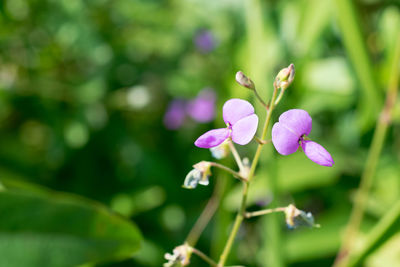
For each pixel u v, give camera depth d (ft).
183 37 1.09
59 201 0.51
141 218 0.87
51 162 0.93
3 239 0.50
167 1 1.08
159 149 1.01
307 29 0.77
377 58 0.90
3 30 0.95
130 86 1.03
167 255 0.50
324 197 0.83
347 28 0.62
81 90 0.96
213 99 1.03
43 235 0.51
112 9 1.05
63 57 1.05
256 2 0.64
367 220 0.71
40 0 0.95
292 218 0.48
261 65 0.63
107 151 0.97
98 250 0.52
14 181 0.56
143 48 1.10
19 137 1.01
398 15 0.81
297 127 0.46
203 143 0.46
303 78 0.82
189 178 0.48
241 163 0.51
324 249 0.68
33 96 0.97
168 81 1.04
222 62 1.01
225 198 0.62
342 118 0.87
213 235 0.83
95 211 0.52
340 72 0.80
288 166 0.76
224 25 0.99
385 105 0.63
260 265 0.75
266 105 0.47
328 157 0.45
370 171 0.64
